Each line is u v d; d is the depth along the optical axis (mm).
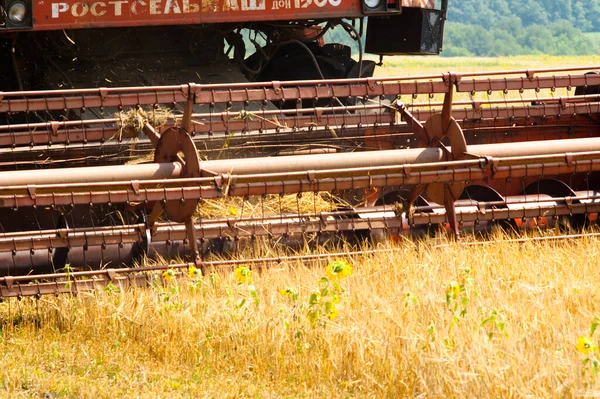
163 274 12625
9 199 11625
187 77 19703
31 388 9586
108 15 17500
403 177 13000
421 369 9398
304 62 21578
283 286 12289
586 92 18062
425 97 33844
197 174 12703
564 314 10508
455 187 13617
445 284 11750
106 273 12461
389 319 10602
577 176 17031
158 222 14148
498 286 11891
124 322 11523
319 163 13133
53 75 18922
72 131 14141
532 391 8758
